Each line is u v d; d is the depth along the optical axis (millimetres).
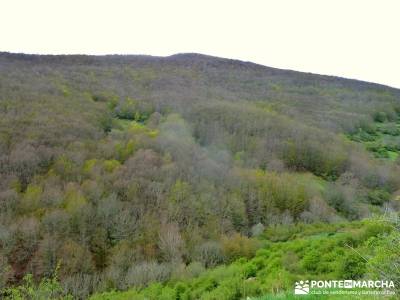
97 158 55781
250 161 65062
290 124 81312
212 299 20703
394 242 6605
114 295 29031
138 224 41281
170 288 27234
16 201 42281
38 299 23312
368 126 99750
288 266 23172
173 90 111875
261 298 11094
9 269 33844
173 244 36969
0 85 83000
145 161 54906
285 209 51969
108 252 38406
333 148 70812
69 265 34531
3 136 54719
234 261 33812
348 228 38531
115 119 83188
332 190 56219
